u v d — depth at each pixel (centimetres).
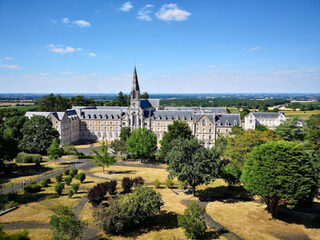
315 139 7606
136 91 13075
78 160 9088
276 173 3966
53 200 5053
